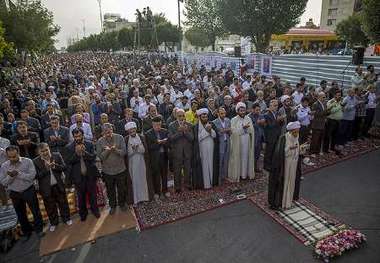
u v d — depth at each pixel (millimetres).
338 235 4863
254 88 10914
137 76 17109
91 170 5570
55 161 5309
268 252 4770
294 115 7590
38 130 8023
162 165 6379
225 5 18750
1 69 20609
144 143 6012
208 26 25484
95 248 5031
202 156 6516
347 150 8305
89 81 15344
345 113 8055
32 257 4895
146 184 6195
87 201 6055
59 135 7020
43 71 23797
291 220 5473
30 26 25766
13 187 5035
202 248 4930
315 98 8664
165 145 6305
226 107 8078
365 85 9516
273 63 16672
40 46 30406
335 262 4477
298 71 15070
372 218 5465
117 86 12539
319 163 7598
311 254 4676
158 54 34562
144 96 10367
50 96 10359
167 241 5129
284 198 5719
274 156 5574
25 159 5109
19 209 5211
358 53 11188
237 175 6887
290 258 4625
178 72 17172
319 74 13875
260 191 6539
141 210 6039
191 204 6156
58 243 5168
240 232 5270
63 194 5496
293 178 5652
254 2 17984
